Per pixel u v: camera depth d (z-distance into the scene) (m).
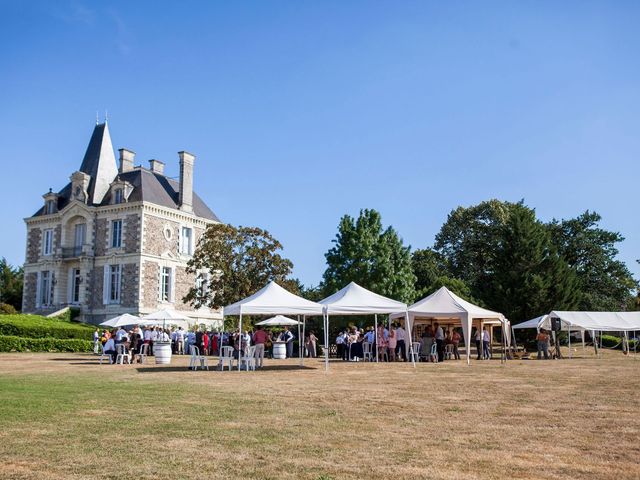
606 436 8.68
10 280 65.44
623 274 51.59
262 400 12.52
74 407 11.30
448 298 25.75
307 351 34.56
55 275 50.12
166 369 21.97
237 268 40.50
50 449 7.69
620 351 39.94
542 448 7.86
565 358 30.88
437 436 8.64
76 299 50.19
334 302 22.59
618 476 6.50
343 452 7.60
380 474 6.55
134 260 46.41
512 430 9.12
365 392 14.01
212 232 40.69
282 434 8.73
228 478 6.38
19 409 10.95
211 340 34.72
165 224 48.62
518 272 41.56
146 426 9.34
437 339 27.67
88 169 51.53
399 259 44.88
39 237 52.19
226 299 39.69
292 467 6.84
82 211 49.31
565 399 12.70
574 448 7.88
